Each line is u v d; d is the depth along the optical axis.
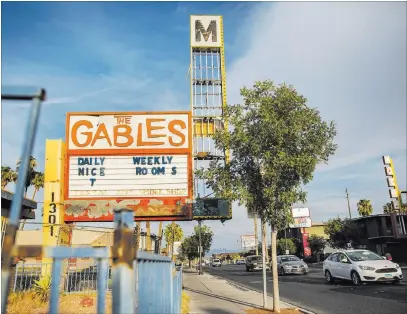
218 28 27.66
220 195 11.07
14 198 2.34
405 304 11.66
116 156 15.37
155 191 15.21
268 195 10.45
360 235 51.91
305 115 10.65
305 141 10.64
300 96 10.95
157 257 4.30
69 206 14.88
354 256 18.62
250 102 10.95
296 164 10.22
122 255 2.84
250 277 28.17
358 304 12.20
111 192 15.12
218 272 40.81
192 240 74.88
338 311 11.12
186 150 15.49
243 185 10.92
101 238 18.34
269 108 10.66
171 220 15.16
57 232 14.14
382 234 48.09
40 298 11.49
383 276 16.97
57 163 14.87
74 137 15.40
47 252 2.56
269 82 11.02
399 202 31.56
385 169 31.64
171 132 15.60
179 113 15.76
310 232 76.50
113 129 15.54
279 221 10.70
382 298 13.15
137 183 15.23
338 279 19.38
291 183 10.78
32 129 2.40
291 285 19.91
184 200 15.16
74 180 15.10
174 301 6.91
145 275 3.82
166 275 5.34
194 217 15.27
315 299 13.91
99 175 15.19
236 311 11.17
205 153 20.00
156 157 15.45
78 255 2.75
